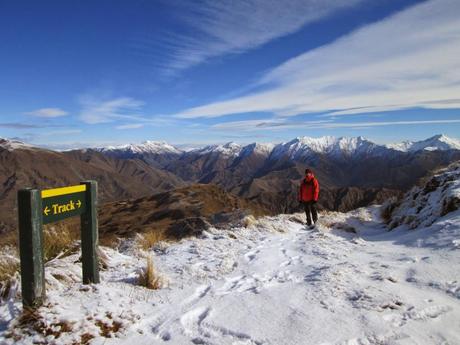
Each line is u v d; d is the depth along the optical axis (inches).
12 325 135.0
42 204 148.0
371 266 217.2
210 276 209.8
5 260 199.5
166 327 141.1
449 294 167.6
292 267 232.8
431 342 123.8
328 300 161.3
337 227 396.5
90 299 156.7
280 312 151.0
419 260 222.5
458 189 341.7
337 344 125.0
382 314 144.8
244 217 426.3
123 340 131.1
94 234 181.9
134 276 206.1
